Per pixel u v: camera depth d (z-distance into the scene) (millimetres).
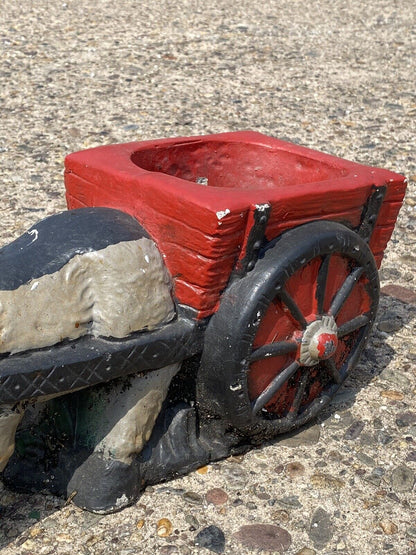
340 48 2211
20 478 841
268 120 1727
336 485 869
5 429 755
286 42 2246
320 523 828
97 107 1749
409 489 869
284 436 928
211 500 844
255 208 793
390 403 981
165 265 822
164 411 860
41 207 1358
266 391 859
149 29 2309
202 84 1911
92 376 773
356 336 937
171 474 856
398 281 1225
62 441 835
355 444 922
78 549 792
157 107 1766
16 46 2111
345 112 1777
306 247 826
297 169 977
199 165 998
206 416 868
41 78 1898
